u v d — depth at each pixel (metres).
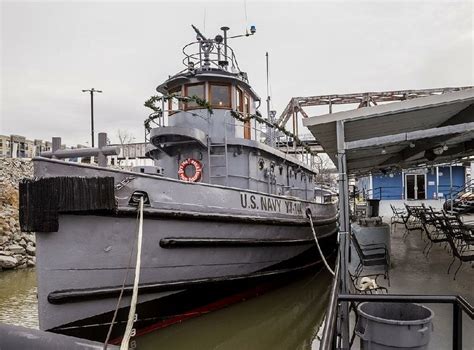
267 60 16.61
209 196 7.16
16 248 15.71
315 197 16.09
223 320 8.00
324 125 6.03
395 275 6.73
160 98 8.85
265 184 10.45
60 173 5.63
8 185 19.45
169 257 6.64
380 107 5.63
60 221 5.58
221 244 7.34
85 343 2.30
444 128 5.61
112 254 6.01
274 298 9.58
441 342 4.01
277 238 8.92
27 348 2.24
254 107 11.55
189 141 9.24
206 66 10.53
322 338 2.01
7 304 10.53
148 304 6.54
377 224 8.17
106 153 6.72
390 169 17.03
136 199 6.14
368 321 2.97
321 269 13.00
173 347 7.01
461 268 7.25
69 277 5.70
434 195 23.67
